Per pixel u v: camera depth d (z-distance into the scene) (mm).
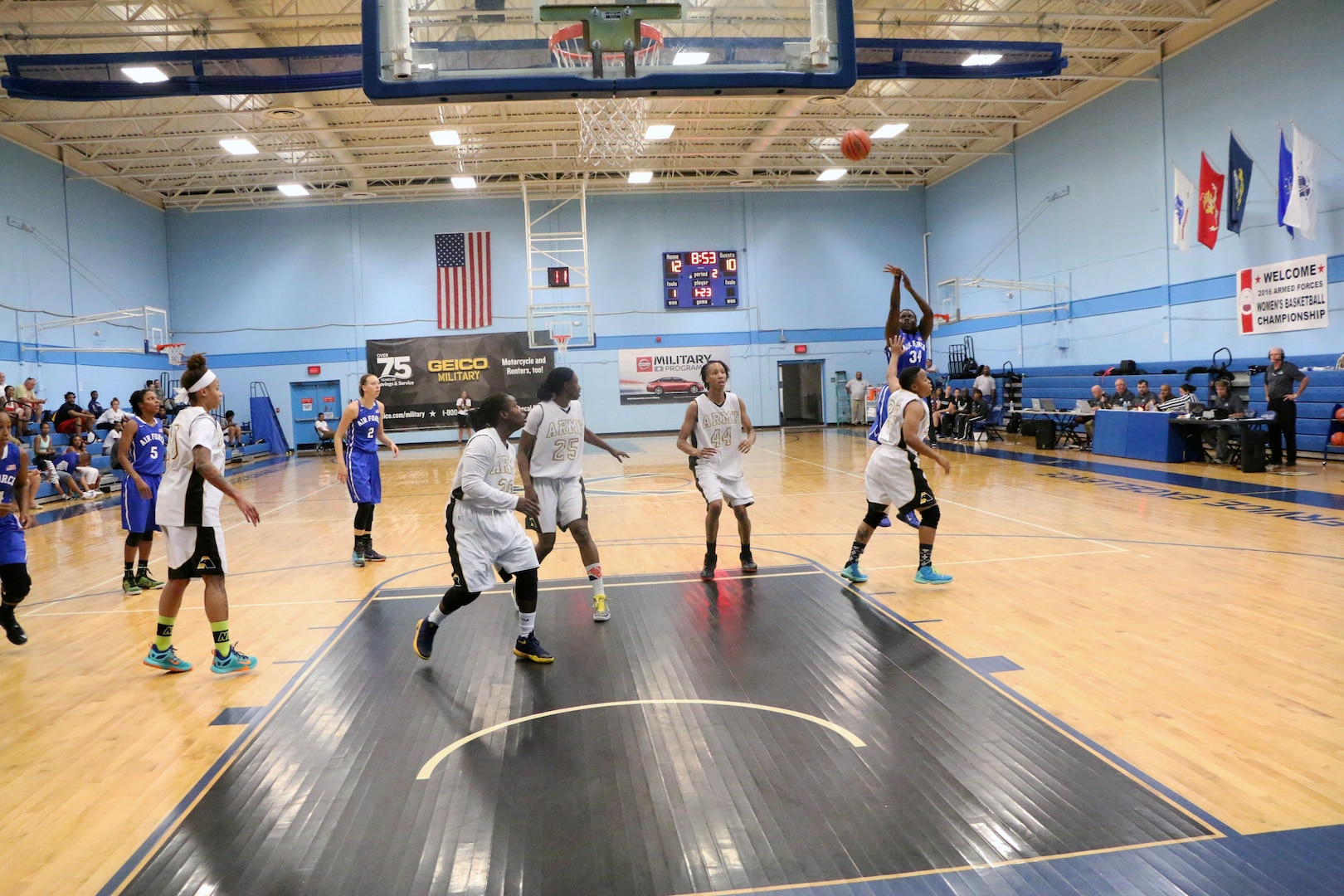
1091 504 9234
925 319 5969
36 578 7453
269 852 2664
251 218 22812
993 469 13117
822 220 24469
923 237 24781
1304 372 12492
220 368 22844
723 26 5582
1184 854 2492
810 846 2600
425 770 3236
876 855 2535
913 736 3400
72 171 18156
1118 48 14336
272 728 3717
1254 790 2863
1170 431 12688
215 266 22734
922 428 5750
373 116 17250
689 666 4352
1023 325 20125
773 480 12836
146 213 21500
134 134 17375
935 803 2844
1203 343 14859
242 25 13078
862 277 24641
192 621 5668
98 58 10875
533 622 4805
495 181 22891
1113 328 17125
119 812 2977
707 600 5707
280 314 22922
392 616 5598
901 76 12266
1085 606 5234
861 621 5070
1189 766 3059
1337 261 12281
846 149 7094
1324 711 3498
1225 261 14289
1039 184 19297
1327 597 5211
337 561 7645
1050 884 2359
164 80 11195
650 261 24016
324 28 12656
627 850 2613
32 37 11617
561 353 23750
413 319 23250
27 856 2688
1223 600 5250
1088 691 3820
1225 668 4055
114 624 5691
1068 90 17812
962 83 17297
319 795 3059
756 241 24312
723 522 9109
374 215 23078
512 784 3096
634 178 21156
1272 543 6836
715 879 2434
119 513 12180
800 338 24562
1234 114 13898
